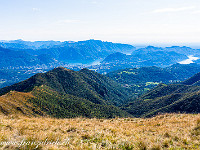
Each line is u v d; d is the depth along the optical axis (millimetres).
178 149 7773
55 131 11078
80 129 11695
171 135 9664
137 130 11570
